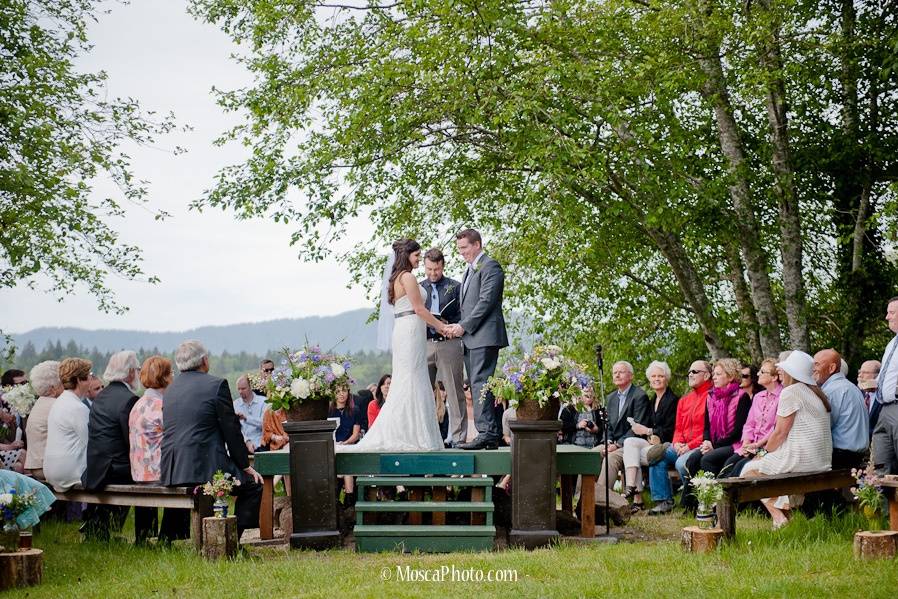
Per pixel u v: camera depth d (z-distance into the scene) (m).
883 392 7.82
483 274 8.91
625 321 16.50
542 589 5.97
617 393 11.10
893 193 12.73
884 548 6.29
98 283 16.70
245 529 8.54
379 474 8.29
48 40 16.61
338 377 8.15
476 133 14.97
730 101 15.27
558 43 13.73
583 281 15.88
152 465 8.13
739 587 5.73
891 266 15.16
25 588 6.60
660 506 9.94
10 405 9.48
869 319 15.32
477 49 13.03
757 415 9.27
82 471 8.41
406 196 15.49
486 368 8.84
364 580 6.48
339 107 14.59
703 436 10.01
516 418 8.12
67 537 8.73
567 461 8.27
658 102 13.30
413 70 13.29
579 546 7.80
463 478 8.16
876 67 14.22
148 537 8.42
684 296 16.48
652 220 13.31
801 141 15.19
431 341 9.07
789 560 6.44
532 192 13.53
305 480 8.03
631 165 13.88
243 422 12.89
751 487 7.23
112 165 16.30
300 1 14.71
